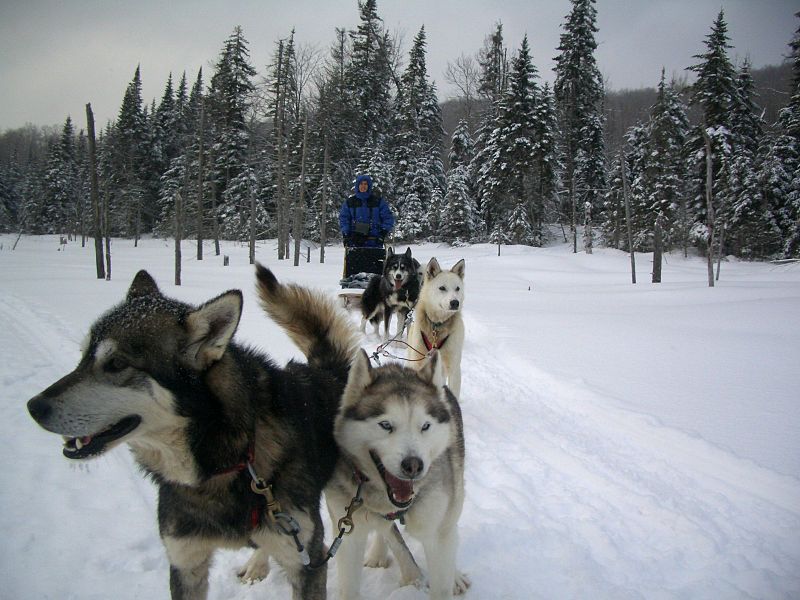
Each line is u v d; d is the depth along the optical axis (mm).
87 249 38812
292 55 36281
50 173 54906
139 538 3215
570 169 46188
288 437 2465
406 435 2693
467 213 41188
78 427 1979
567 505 3906
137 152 49656
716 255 34719
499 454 4816
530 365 7527
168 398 2121
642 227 38656
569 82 46188
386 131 49250
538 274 24844
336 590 2992
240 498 2309
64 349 7539
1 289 14547
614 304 13969
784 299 12492
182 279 18625
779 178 32844
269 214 41500
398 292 10273
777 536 3488
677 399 5887
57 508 3475
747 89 35688
